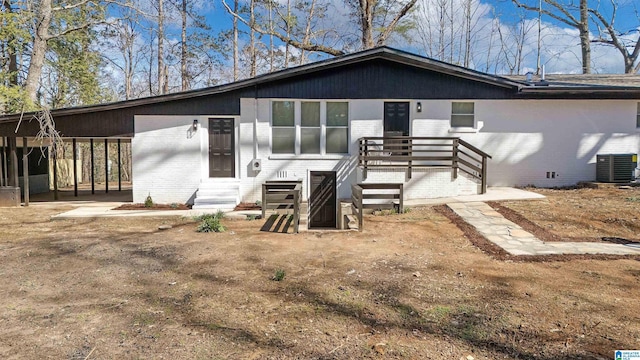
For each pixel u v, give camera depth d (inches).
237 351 118.6
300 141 454.9
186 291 172.7
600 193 399.5
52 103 750.5
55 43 695.1
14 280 189.3
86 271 203.5
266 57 1033.5
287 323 138.4
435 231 289.0
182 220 356.5
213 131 455.2
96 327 136.9
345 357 114.3
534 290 167.3
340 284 179.0
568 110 466.6
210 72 1055.0
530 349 117.1
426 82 453.1
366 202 411.8
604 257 219.5
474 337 125.7
